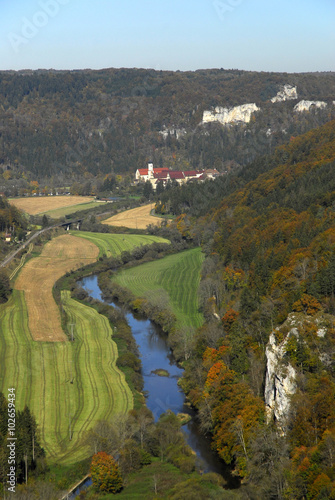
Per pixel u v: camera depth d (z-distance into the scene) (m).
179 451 116.19
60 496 101.75
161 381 150.75
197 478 107.69
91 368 152.25
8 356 159.00
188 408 136.75
